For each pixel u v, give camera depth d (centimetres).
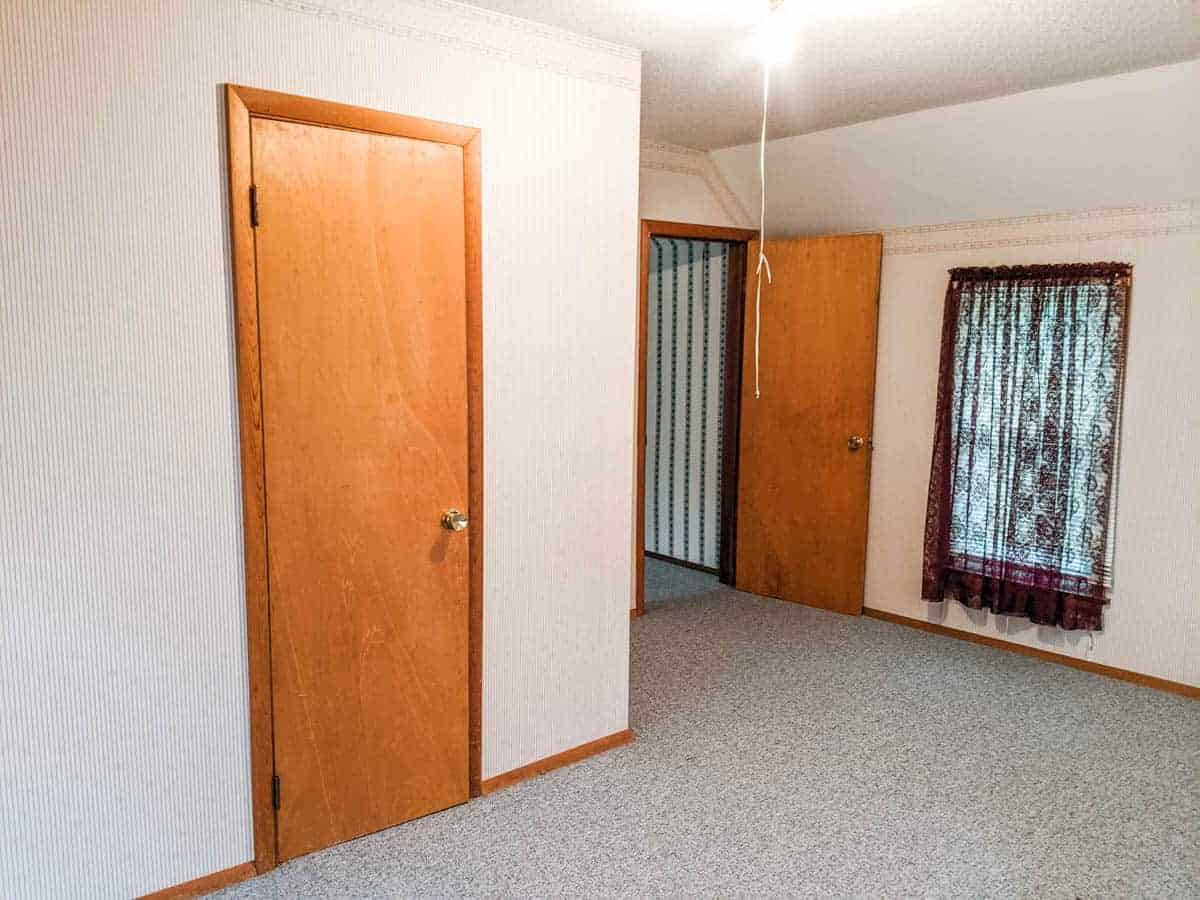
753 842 250
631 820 261
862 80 317
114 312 198
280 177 215
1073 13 247
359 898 223
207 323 210
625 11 246
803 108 363
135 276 200
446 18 238
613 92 278
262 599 224
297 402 224
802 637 426
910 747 310
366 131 227
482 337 255
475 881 231
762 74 312
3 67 181
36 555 195
